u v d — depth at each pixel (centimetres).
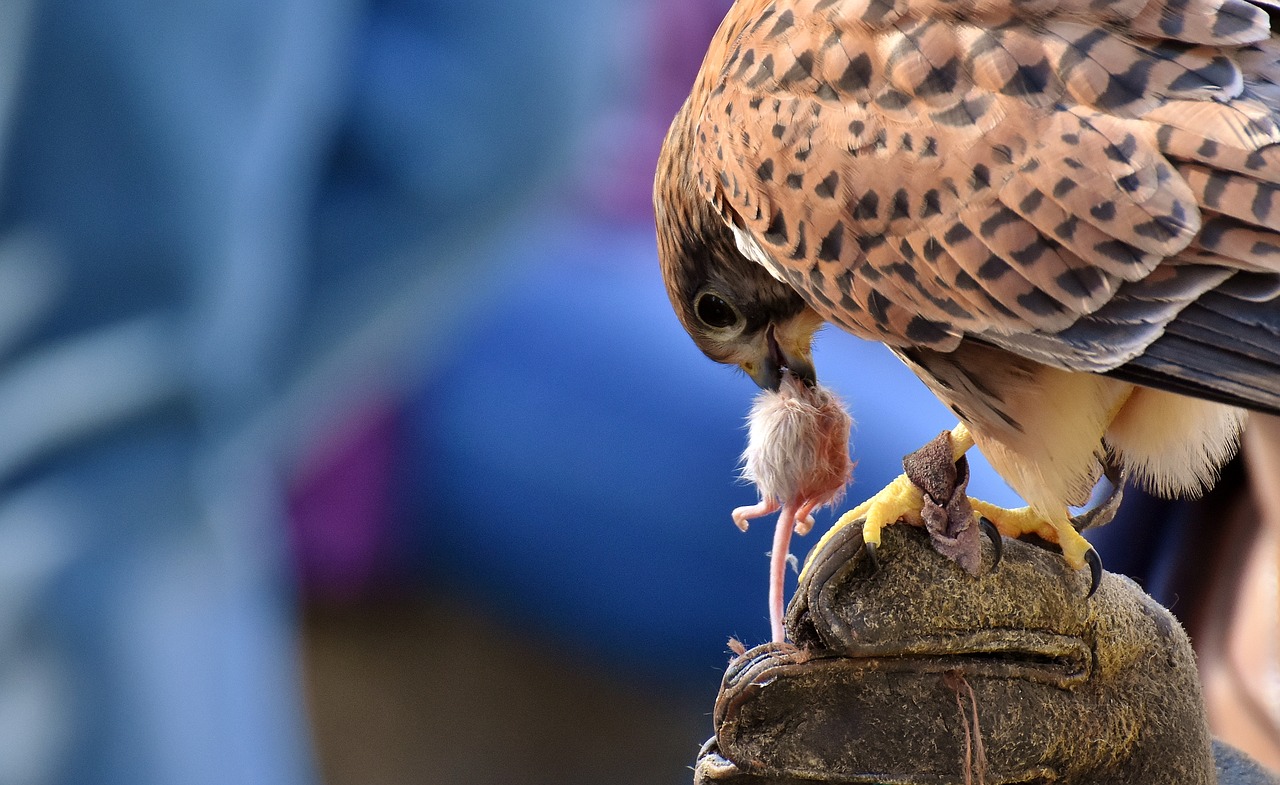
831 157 612
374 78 675
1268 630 744
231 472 700
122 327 643
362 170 692
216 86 633
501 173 712
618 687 1222
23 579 655
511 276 1064
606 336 1120
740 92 641
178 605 693
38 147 621
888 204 604
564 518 1148
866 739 550
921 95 597
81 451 659
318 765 1252
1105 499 622
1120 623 566
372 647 1270
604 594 1175
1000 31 593
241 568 745
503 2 684
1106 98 574
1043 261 581
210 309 646
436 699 1270
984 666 548
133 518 674
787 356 715
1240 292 555
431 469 1170
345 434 1145
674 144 699
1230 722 751
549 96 708
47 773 678
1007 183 583
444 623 1263
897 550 555
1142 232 564
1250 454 654
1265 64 569
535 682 1259
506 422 1143
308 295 693
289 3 639
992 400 619
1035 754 550
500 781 1237
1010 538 571
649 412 1116
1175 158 562
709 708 1217
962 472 558
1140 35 580
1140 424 618
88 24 612
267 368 687
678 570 1138
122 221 634
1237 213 552
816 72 621
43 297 632
